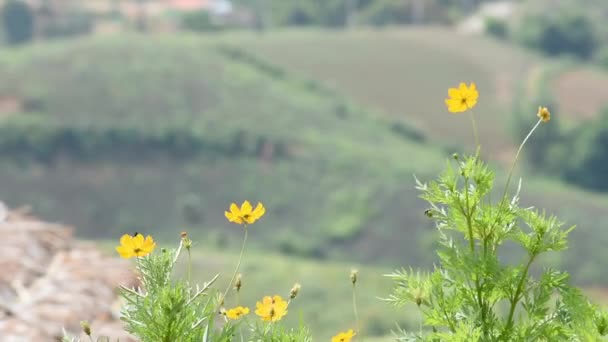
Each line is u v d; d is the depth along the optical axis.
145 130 101.75
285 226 91.06
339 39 134.88
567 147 111.44
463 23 155.75
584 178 109.88
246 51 124.56
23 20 152.75
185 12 162.62
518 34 147.75
